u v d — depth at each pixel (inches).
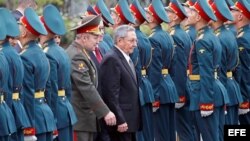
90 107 890.1
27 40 861.8
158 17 1071.6
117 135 909.8
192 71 1019.9
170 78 1083.9
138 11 1053.8
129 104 912.9
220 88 1022.4
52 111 884.0
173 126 1091.9
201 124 1018.1
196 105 1014.4
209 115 1011.9
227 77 1064.2
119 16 1040.2
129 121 912.3
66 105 888.3
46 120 863.7
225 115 1066.7
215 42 1014.4
